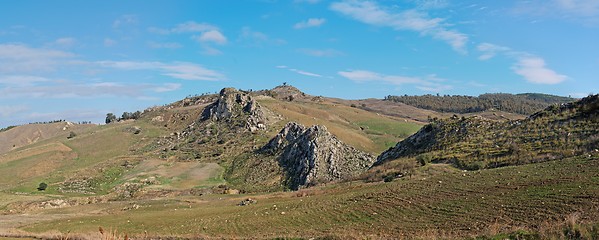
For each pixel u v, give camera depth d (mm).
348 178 93562
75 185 129750
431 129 97438
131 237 48531
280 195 84188
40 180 134750
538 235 22969
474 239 25578
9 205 100312
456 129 90000
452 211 40000
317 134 130125
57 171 149750
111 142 190000
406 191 53969
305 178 113562
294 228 45469
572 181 39469
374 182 76750
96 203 102812
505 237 24125
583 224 22609
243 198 90188
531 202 36062
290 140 144625
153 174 136250
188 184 126938
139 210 82625
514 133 75688
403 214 43312
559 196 35531
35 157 167000
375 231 37844
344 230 40094
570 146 61375
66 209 91688
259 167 134000
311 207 56844
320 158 120000
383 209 47250
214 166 144875
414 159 82875
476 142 79500
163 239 46438
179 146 175250
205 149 165625
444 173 66812
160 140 188750
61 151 176000
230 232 48031
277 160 134750
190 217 63781
